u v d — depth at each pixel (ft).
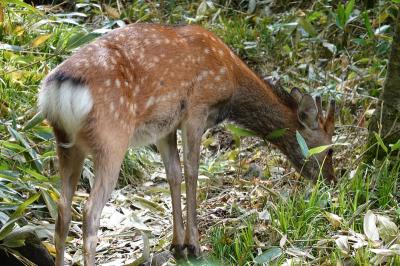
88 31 45.93
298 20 48.21
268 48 49.01
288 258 30.53
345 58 47.21
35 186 33.14
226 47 34.55
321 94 43.93
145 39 30.91
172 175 32.99
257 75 36.11
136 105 30.17
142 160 40.37
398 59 34.96
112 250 33.40
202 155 42.45
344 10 45.91
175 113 31.86
